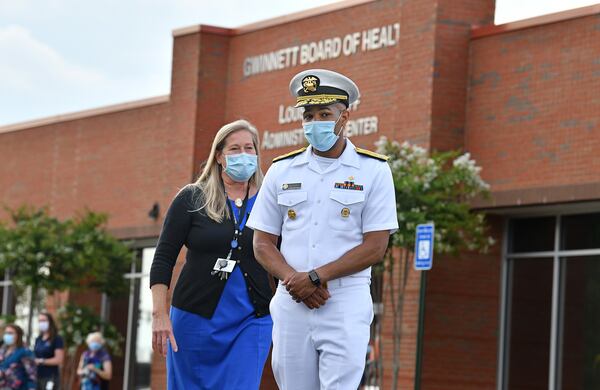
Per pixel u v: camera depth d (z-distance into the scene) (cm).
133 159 2811
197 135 2566
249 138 766
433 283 2023
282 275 646
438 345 2020
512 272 2047
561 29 1922
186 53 2598
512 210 2002
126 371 2891
